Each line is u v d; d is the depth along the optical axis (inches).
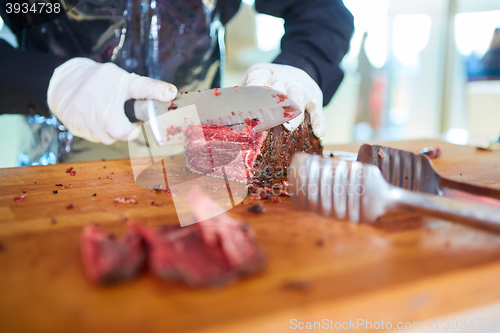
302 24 89.8
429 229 41.0
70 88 71.7
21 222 44.5
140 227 33.2
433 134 185.9
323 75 82.7
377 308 29.0
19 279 30.8
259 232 40.7
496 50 153.2
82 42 86.1
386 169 55.8
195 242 32.7
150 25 88.7
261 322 25.8
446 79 176.6
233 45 157.9
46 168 72.4
